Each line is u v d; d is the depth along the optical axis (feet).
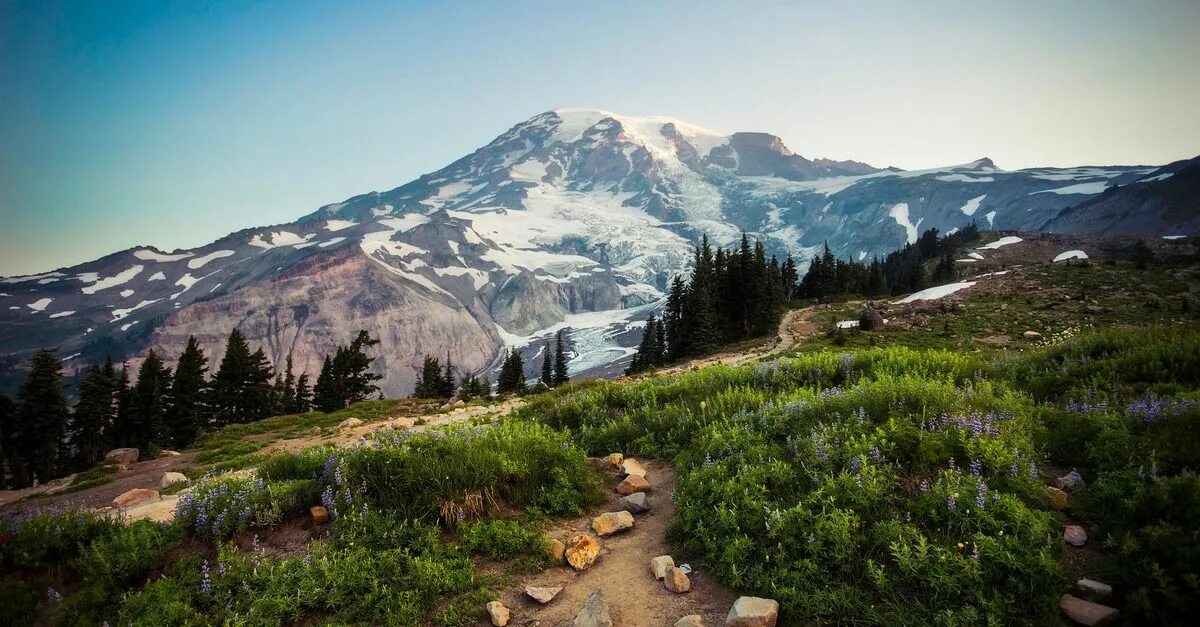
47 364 220.64
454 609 18.85
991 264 395.14
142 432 221.05
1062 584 15.35
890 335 167.02
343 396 250.57
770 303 280.92
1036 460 21.48
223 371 237.86
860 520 18.56
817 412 27.99
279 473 29.81
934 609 15.51
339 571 20.30
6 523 22.84
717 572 19.48
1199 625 13.05
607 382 66.44
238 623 17.87
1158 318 157.38
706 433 30.71
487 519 24.34
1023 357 42.65
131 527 24.36
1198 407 21.91
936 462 20.72
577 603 19.08
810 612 16.43
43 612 20.06
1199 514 15.07
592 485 28.25
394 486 25.49
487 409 104.83
